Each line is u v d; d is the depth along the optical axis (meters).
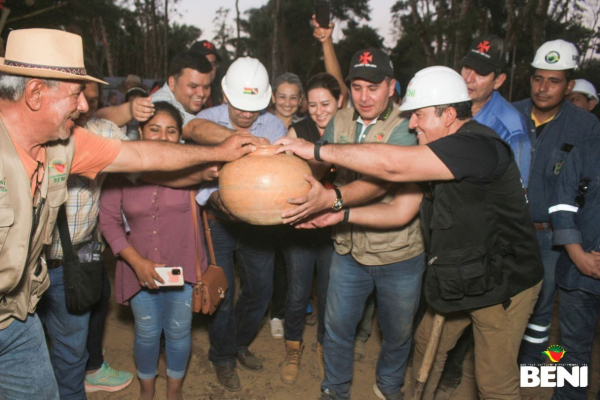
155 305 2.95
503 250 2.49
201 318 4.68
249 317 3.71
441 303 2.58
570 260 3.01
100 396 3.40
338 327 3.15
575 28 24.08
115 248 2.81
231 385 3.52
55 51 1.87
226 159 2.48
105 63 41.38
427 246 2.72
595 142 2.93
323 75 3.79
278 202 2.31
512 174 2.42
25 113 1.93
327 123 3.73
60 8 5.49
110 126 2.94
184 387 3.54
